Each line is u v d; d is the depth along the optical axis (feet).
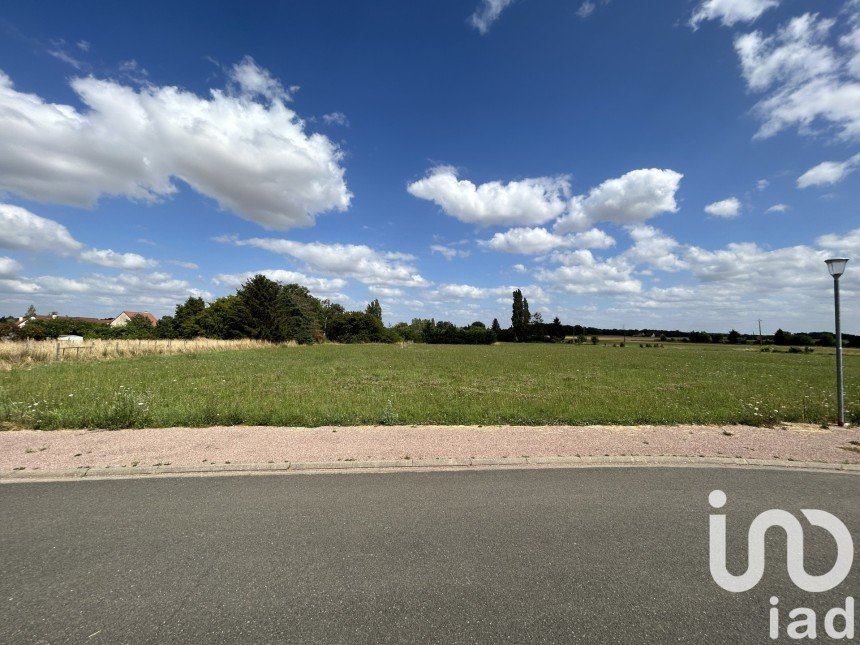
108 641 8.27
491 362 102.06
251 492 16.29
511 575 10.64
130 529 13.07
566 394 44.45
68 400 33.60
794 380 62.64
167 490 16.47
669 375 70.08
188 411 29.01
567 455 20.94
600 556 11.65
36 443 22.20
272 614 9.08
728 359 127.85
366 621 8.88
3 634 8.41
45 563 11.08
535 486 17.13
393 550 11.84
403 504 15.15
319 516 14.08
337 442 22.88
